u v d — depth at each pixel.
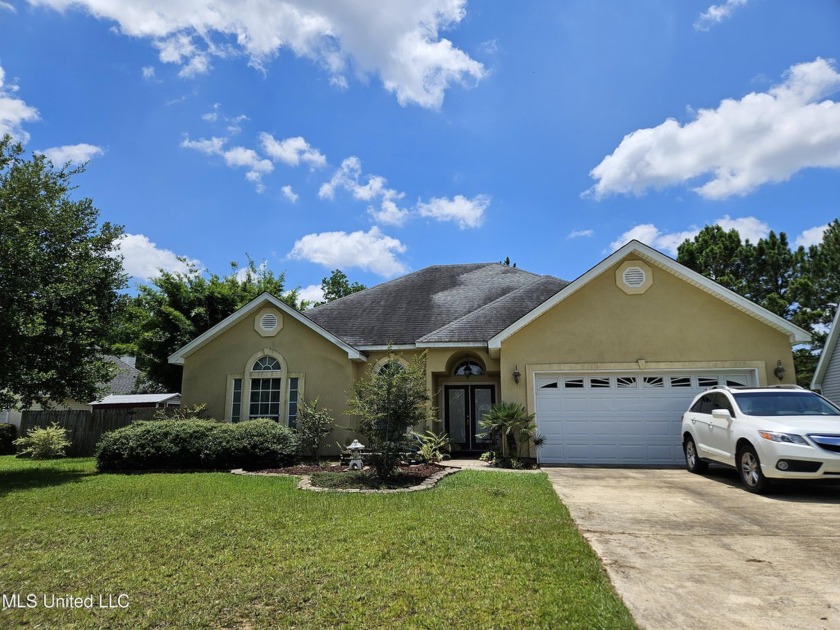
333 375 16.11
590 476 11.03
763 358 13.34
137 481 10.91
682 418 12.50
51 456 18.52
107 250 14.73
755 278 30.22
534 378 14.18
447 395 17.78
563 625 3.77
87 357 14.31
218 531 6.43
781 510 7.37
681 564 5.10
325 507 7.70
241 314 16.67
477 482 9.89
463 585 4.52
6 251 11.89
